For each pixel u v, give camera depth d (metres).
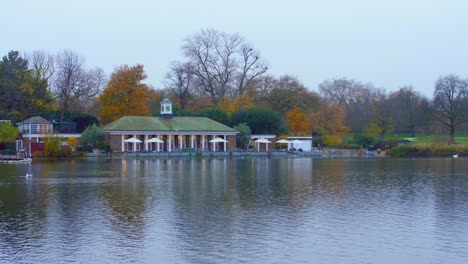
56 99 135.88
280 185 54.38
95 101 143.00
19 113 122.94
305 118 138.88
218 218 36.22
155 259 26.84
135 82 130.00
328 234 31.81
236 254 27.70
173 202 42.66
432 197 46.09
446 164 90.62
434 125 150.62
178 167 79.56
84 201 43.12
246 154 116.69
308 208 40.16
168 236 31.17
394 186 54.16
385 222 35.19
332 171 73.12
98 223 34.47
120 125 113.06
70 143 108.00
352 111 177.00
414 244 29.77
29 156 100.38
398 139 144.50
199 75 141.50
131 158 104.25
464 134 159.62
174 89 145.00
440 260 27.00
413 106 162.00
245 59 144.75
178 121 122.00
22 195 46.41
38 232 31.98
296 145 126.31
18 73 130.75
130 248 28.69
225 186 53.34
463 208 40.41
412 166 84.75
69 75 133.00
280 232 32.25
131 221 35.12
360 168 79.56
